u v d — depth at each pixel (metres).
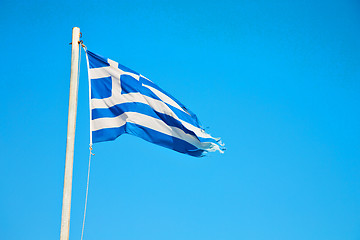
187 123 13.43
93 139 11.92
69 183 10.11
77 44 11.67
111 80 12.56
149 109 12.91
